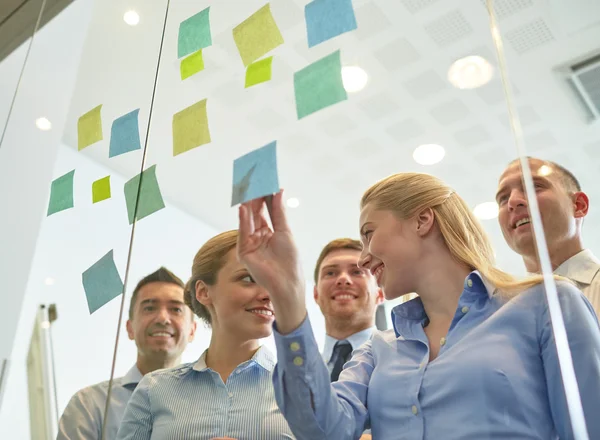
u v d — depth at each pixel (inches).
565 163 56.0
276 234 32.9
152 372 45.0
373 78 69.5
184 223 62.5
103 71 72.0
